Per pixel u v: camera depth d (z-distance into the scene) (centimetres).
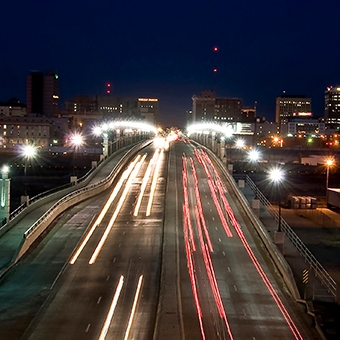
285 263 4247
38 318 3356
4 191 5541
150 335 3081
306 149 18125
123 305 3584
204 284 4059
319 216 9269
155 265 4547
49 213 6069
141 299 3709
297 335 3148
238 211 6812
